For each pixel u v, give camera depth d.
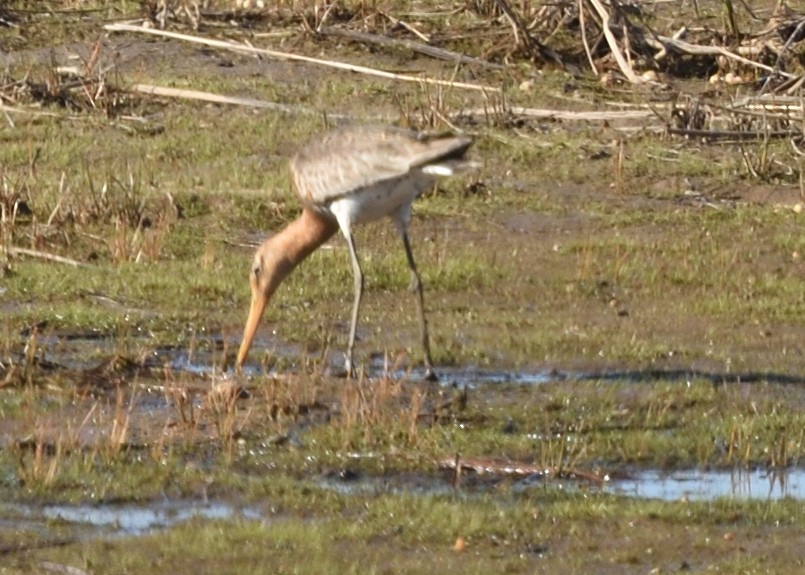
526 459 16.39
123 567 13.70
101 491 15.27
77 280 21.72
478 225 24.77
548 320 21.03
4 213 23.55
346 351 19.50
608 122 29.39
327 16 33.78
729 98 30.50
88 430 16.80
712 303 21.70
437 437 16.73
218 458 16.19
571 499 15.45
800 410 18.02
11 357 18.89
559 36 33.53
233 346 19.78
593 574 13.84
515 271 22.86
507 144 27.94
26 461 15.84
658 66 32.34
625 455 16.59
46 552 13.97
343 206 18.92
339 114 29.39
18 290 21.28
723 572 13.90
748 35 32.91
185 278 21.95
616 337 20.33
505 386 18.53
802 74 31.05
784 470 16.45
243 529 14.42
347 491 15.53
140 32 33.28
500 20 34.00
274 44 33.03
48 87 29.66
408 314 21.14
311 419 17.25
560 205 25.66
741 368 19.41
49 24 33.81
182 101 29.83
